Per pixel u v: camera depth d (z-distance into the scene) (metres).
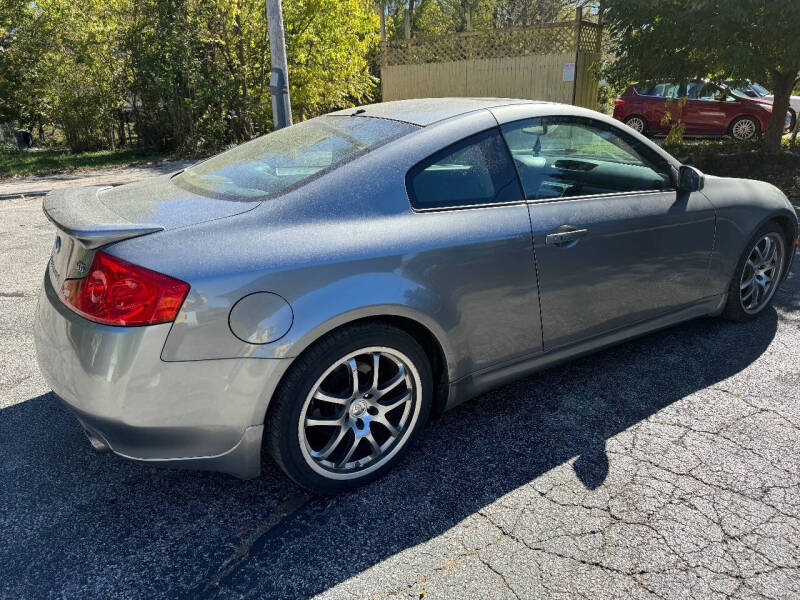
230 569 2.00
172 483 2.46
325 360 2.16
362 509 2.29
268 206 2.21
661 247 3.14
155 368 1.93
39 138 21.42
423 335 2.52
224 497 2.37
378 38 18.05
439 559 2.03
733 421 2.84
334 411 2.33
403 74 13.56
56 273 2.31
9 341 3.78
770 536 2.12
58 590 1.91
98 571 1.99
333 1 15.57
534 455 2.60
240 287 2.00
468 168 2.57
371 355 2.32
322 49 15.94
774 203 3.76
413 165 2.44
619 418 2.88
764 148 9.92
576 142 2.91
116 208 2.33
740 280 3.71
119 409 1.95
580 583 1.92
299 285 2.08
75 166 14.44
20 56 18.23
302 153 2.59
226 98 15.88
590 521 2.20
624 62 9.09
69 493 2.39
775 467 2.50
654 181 3.19
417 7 29.83
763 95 13.86
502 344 2.68
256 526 2.21
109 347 1.92
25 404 3.04
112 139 19.02
